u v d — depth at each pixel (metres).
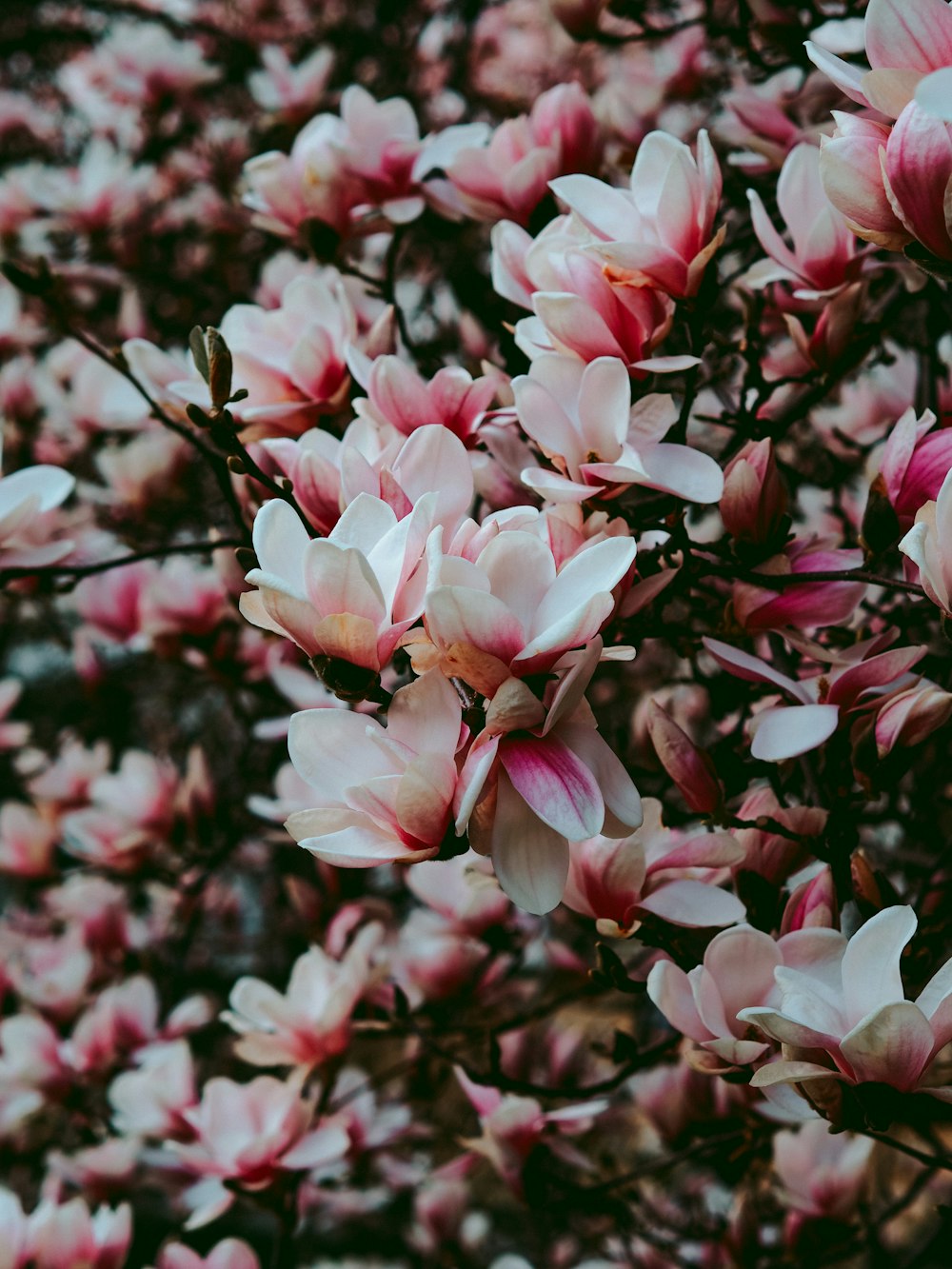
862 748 1.09
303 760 0.98
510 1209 2.68
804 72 1.60
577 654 0.96
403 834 0.97
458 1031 1.63
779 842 1.14
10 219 2.18
